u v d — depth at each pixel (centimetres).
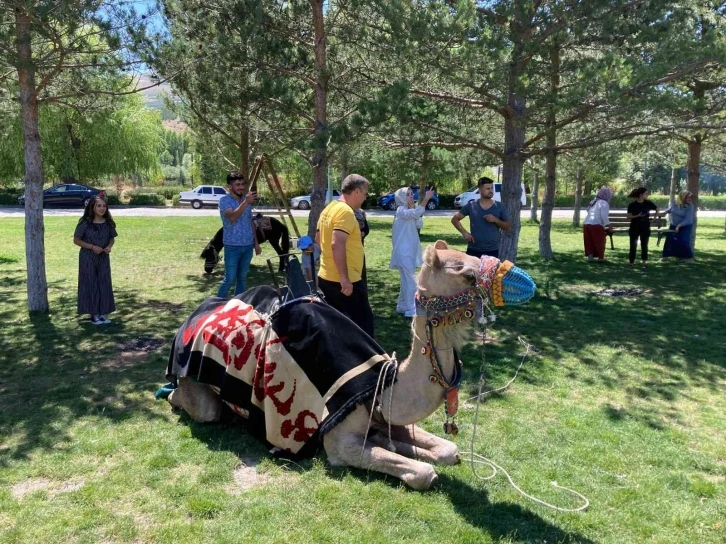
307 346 389
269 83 809
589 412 493
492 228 765
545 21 771
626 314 855
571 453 416
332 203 522
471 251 777
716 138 1500
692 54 731
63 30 694
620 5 755
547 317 833
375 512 335
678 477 384
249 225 773
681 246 1418
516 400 517
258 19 816
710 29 809
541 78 849
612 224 1694
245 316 425
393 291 1026
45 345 659
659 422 474
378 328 747
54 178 3831
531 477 380
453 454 385
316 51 853
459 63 752
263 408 405
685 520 338
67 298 903
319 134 746
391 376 371
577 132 1059
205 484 366
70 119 3453
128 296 936
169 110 1313
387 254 1539
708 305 916
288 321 401
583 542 315
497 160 1581
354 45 895
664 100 727
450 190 4578
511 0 757
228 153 1555
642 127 888
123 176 4184
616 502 354
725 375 593
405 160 1720
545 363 621
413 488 357
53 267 1204
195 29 859
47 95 926
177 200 4203
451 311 339
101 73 819
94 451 407
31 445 415
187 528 320
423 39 728
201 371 424
